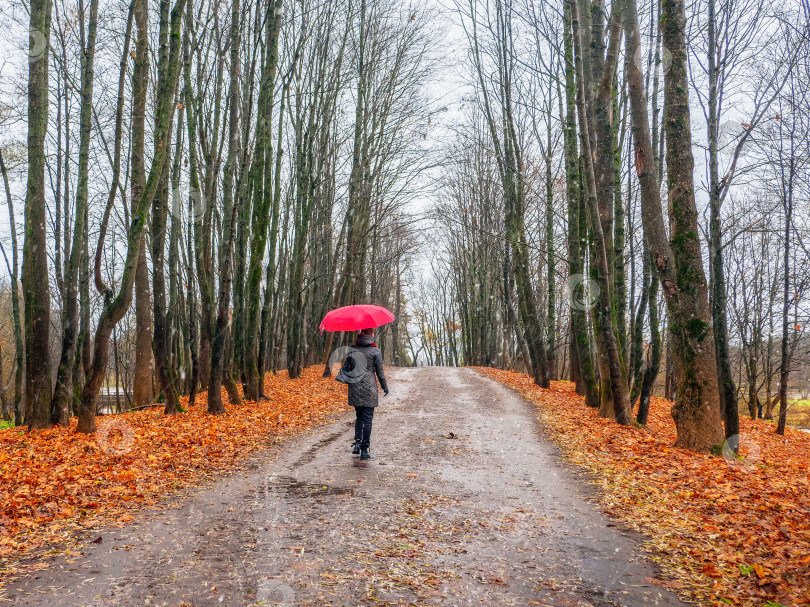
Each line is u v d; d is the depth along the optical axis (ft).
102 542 15.15
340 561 13.88
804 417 100.07
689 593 12.38
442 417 43.83
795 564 13.61
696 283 29.14
